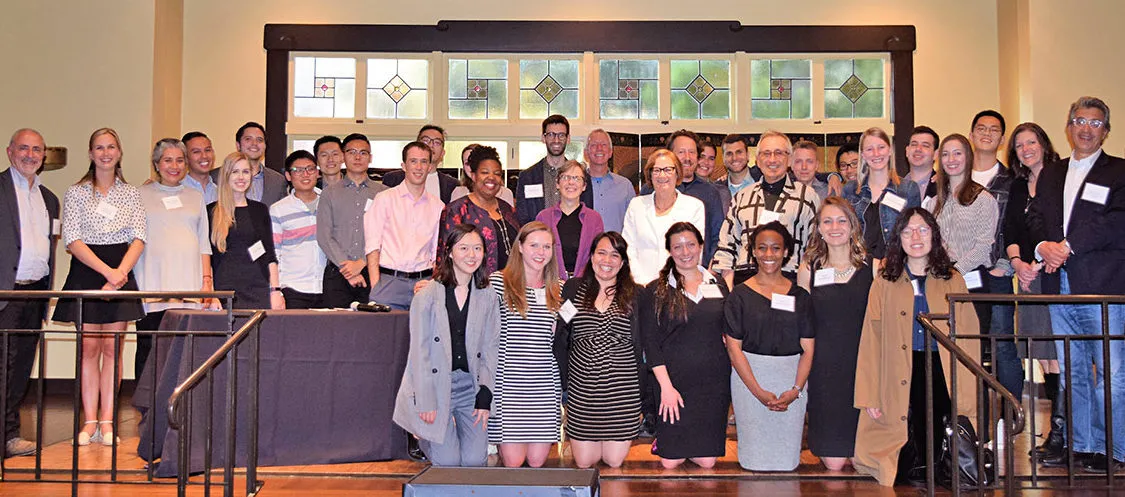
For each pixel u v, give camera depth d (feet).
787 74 25.07
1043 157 13.89
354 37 24.30
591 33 24.41
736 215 15.11
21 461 13.70
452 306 12.59
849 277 13.26
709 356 13.30
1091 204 13.06
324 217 16.53
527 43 24.40
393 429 13.87
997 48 24.59
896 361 12.53
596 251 13.26
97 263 14.43
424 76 24.93
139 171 22.54
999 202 14.40
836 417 13.16
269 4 24.53
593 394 13.17
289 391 13.33
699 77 25.02
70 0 22.72
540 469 9.46
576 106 24.95
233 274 15.52
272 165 24.06
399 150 24.89
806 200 14.85
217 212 15.44
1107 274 12.96
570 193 15.15
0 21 22.57
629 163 24.52
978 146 15.07
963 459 12.17
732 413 18.15
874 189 14.67
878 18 24.81
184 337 12.87
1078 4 22.85
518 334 13.08
